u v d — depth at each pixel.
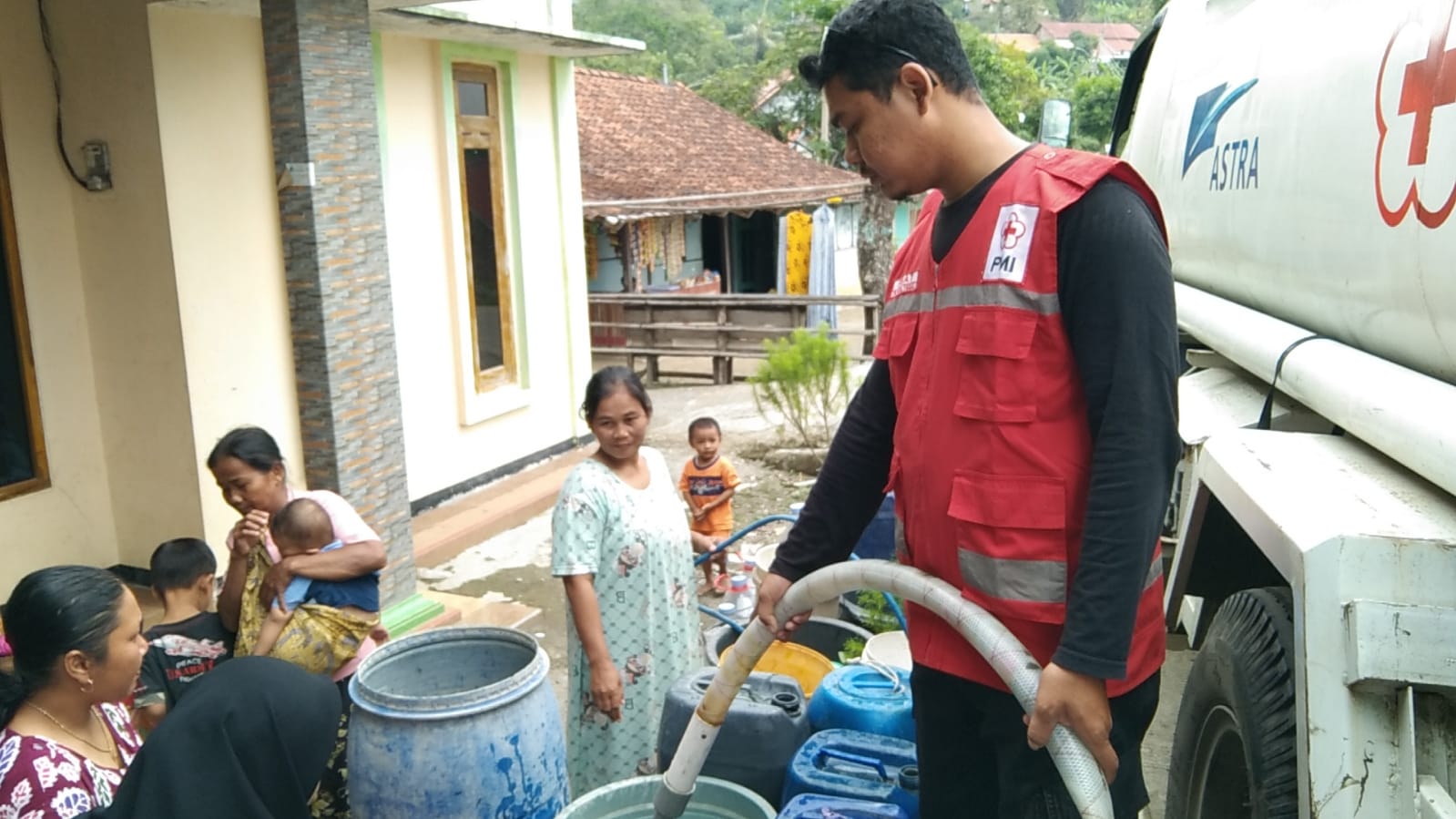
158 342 5.37
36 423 5.30
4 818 1.96
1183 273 3.90
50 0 5.18
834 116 1.67
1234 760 2.35
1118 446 1.44
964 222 1.61
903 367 1.77
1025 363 1.54
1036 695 1.47
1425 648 1.57
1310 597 1.64
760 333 12.85
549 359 8.32
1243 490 2.04
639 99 19.55
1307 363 2.41
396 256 6.80
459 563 6.37
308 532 3.06
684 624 3.14
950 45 1.60
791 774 2.48
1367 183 2.25
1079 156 1.56
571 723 3.16
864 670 2.92
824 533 2.01
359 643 3.15
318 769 1.93
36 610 2.04
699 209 14.95
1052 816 1.70
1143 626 1.65
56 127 5.30
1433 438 1.73
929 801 1.89
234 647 3.22
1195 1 4.17
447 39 7.00
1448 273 1.85
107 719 2.29
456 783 2.66
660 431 10.11
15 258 5.17
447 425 7.32
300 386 4.92
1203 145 3.61
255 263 5.70
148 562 5.64
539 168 8.08
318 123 4.74
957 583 1.67
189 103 5.27
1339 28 2.55
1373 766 1.61
